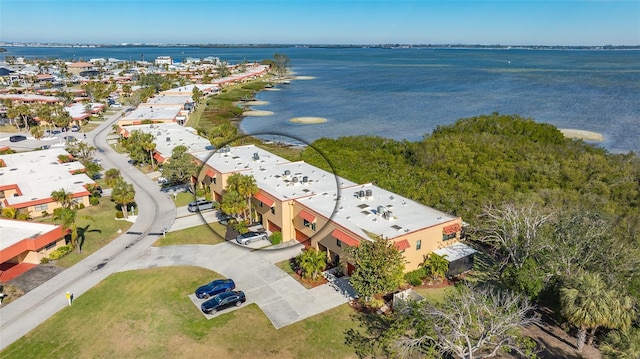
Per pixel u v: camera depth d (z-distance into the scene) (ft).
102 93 521.24
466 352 94.53
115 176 214.28
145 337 106.32
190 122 392.88
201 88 564.71
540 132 278.26
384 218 142.51
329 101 561.43
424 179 205.05
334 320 114.01
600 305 93.45
